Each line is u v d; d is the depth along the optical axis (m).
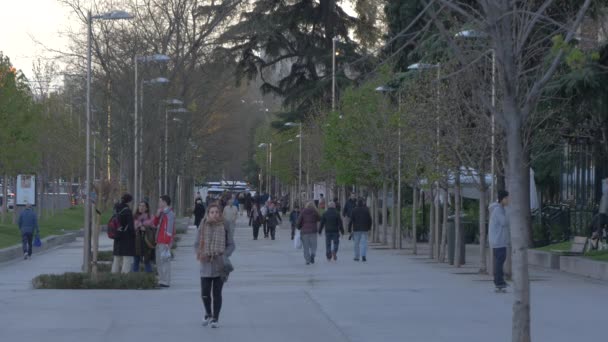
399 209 51.78
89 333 18.53
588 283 29.56
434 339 17.81
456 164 34.81
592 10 28.22
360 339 17.84
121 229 30.33
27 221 44.62
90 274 28.81
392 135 51.06
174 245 51.19
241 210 125.81
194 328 19.23
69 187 105.88
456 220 38.34
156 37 48.66
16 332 18.67
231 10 51.41
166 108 51.50
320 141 74.62
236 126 98.56
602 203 36.62
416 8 41.22
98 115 46.56
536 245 45.44
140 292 26.89
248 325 19.72
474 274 34.06
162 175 63.56
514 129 13.37
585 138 41.66
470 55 22.78
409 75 44.22
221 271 19.17
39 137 67.62
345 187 76.19
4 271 36.94
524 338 13.45
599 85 31.59
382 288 28.25
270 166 121.38
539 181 53.34
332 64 62.38
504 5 13.14
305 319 20.69
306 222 40.41
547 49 24.84
